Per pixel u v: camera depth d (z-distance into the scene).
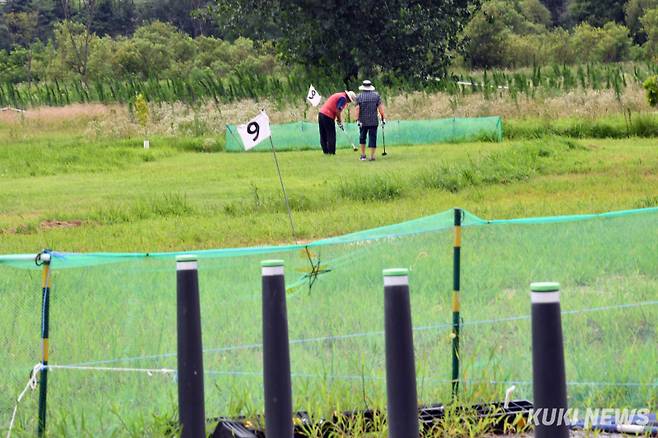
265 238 40.50
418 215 44.16
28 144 94.38
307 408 18.81
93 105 116.50
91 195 58.59
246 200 52.19
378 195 52.53
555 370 14.10
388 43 136.50
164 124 103.75
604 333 21.81
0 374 19.95
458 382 19.53
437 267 24.64
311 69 140.75
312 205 50.28
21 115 110.50
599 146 73.94
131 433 17.95
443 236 26.03
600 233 25.67
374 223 42.41
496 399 19.64
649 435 18.47
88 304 22.17
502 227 26.67
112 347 20.83
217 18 148.50
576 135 86.38
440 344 21.00
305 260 22.69
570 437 18.48
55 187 63.56
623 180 54.53
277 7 139.62
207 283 22.84
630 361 20.27
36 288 22.77
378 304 22.73
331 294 22.98
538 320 14.16
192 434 16.95
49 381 19.69
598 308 21.98
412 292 23.75
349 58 139.12
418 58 137.88
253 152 87.25
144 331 21.45
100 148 88.62
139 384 19.78
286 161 73.88
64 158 80.38
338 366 20.36
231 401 18.97
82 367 18.38
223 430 18.11
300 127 89.00
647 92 92.44
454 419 18.62
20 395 18.36
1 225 47.00
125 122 105.25
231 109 107.94
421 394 19.64
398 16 134.38
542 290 14.19
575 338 21.47
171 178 66.31
